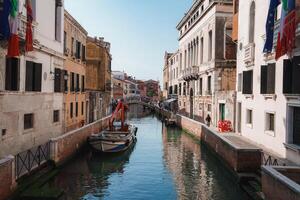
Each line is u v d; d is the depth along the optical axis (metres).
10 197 9.84
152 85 129.62
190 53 41.00
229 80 28.72
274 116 15.20
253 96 18.27
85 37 27.09
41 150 13.57
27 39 12.91
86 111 27.88
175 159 18.94
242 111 20.45
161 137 29.03
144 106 83.38
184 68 44.81
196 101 36.16
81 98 25.66
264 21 16.62
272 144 15.36
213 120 28.64
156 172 15.72
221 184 13.56
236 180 12.80
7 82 12.97
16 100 13.57
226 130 23.34
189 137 28.95
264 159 12.70
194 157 19.56
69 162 16.41
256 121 17.75
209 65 30.80
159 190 12.80
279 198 8.38
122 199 11.74
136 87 114.38
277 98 14.84
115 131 23.33
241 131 20.62
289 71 13.16
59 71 19.08
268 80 15.60
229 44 29.11
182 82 45.47
